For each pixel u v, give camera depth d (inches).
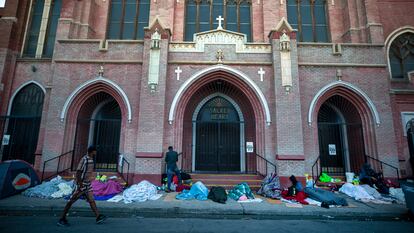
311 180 450.9
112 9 652.7
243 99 543.5
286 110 462.3
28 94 588.7
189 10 647.8
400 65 618.5
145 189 374.0
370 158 485.7
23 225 249.8
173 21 606.9
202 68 496.1
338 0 647.8
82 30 584.1
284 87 471.8
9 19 601.9
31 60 596.1
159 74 475.5
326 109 567.5
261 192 404.5
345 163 533.6
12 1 615.5
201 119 561.6
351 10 605.0
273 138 468.4
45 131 469.7
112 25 642.8
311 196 369.7
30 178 403.5
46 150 463.2
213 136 552.4
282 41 488.4
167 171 419.5
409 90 549.6
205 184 446.9
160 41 488.7
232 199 373.7
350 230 252.2
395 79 588.1
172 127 470.0
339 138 551.5
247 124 540.4
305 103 493.4
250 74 495.5
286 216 307.3
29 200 342.6
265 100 482.3
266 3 614.2
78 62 499.8
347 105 534.0
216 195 356.2
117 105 550.9
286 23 498.9
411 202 299.1
